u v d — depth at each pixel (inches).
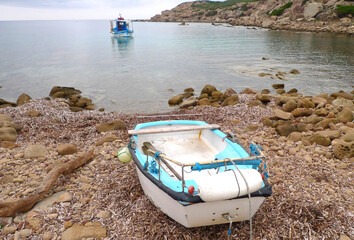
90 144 345.4
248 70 946.7
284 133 362.9
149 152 226.7
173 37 2429.9
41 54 1416.1
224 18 4980.3
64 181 246.5
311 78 806.5
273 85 713.6
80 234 177.6
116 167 273.7
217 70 957.8
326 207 202.7
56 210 203.9
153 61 1174.3
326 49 1421.0
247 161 175.9
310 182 238.5
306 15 2817.4
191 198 153.6
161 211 202.5
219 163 171.0
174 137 291.9
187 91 690.8
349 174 248.8
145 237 178.4
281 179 242.8
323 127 378.6
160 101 622.8
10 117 422.3
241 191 150.7
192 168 165.3
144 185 206.1
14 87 756.0
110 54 1412.4
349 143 279.1
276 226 187.0
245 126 416.2
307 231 181.6
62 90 681.0
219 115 473.1
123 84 780.6
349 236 175.8
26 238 177.6
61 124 423.5
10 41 2240.4
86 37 2694.4
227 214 167.6
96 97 657.0
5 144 326.6
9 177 249.1
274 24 3065.9
